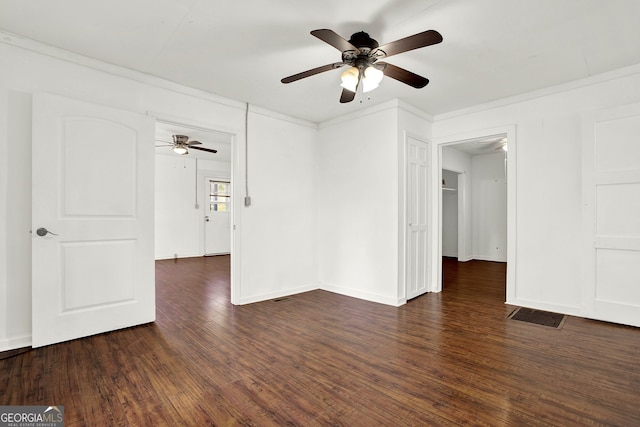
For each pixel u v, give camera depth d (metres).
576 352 2.37
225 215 8.34
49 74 2.54
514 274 3.60
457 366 2.18
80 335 2.64
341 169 4.28
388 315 3.30
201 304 3.73
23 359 2.25
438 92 3.48
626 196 2.88
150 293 3.03
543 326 2.93
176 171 7.47
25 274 2.48
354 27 2.27
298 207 4.35
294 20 2.19
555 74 3.04
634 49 2.57
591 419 1.60
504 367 2.15
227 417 1.64
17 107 2.43
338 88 3.36
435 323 3.05
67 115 2.56
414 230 3.99
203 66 2.88
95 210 2.69
